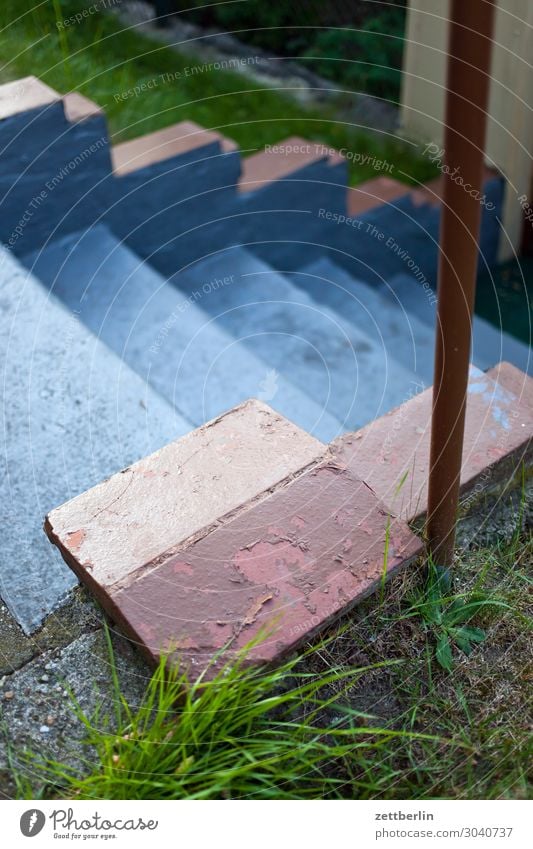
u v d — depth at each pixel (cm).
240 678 122
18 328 217
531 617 146
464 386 122
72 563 138
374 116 428
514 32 326
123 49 436
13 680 137
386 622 143
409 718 133
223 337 266
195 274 346
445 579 146
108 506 142
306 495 142
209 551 134
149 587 130
